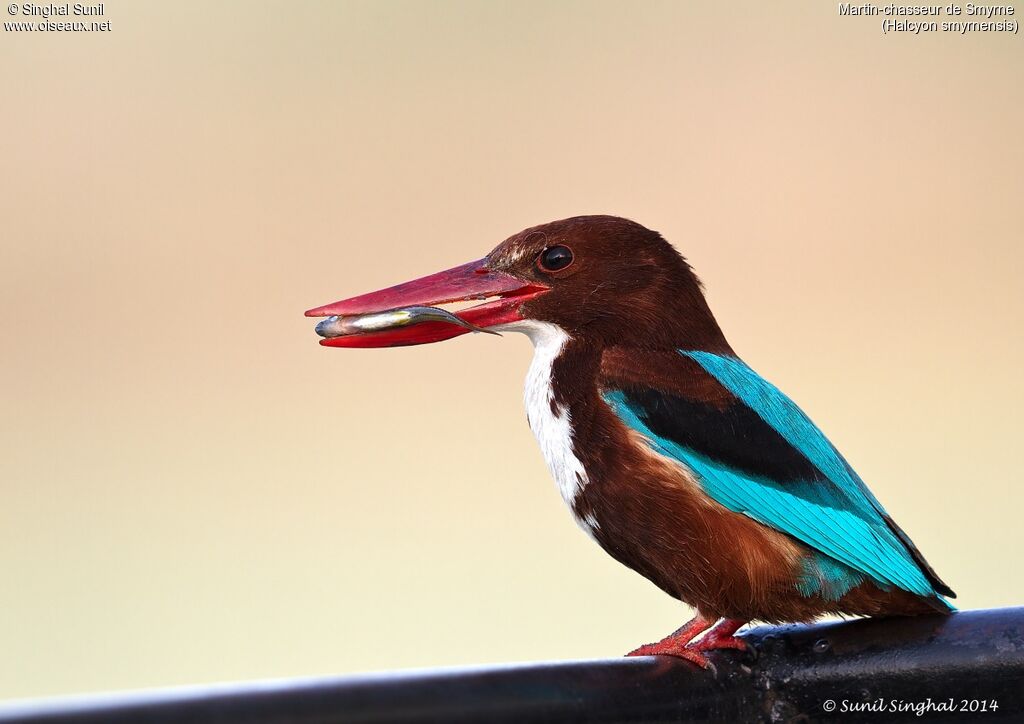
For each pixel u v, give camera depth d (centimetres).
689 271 351
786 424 347
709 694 338
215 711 329
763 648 340
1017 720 338
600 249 350
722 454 346
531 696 334
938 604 345
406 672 332
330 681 331
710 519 346
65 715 322
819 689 339
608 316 349
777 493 346
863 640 339
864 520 346
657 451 346
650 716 337
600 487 346
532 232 350
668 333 349
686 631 346
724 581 345
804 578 345
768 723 340
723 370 348
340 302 350
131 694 329
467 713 333
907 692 339
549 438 348
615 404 347
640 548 346
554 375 348
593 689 336
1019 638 338
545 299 349
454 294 350
